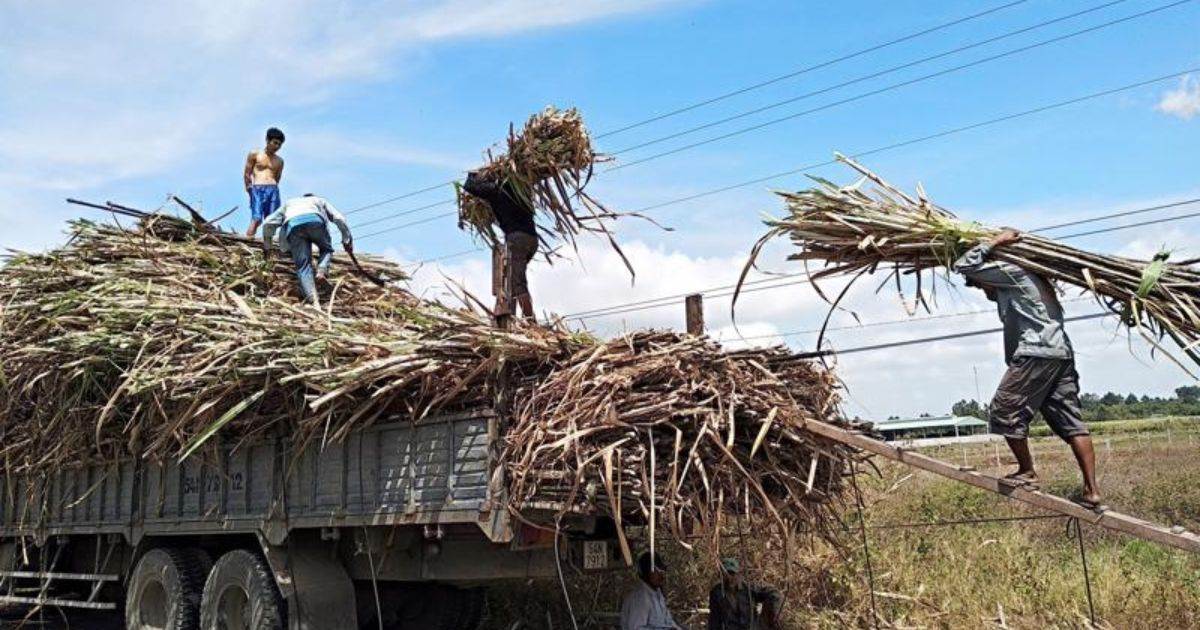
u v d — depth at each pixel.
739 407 5.53
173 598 7.57
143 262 8.12
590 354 5.70
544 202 8.06
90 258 8.26
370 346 6.09
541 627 8.38
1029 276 4.89
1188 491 12.98
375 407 6.23
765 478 5.82
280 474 6.98
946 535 9.72
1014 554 8.92
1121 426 33.25
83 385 7.58
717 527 5.29
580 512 5.48
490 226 8.60
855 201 5.30
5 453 8.83
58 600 8.91
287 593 6.83
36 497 9.23
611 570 6.57
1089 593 7.22
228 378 6.47
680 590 8.64
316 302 7.56
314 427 6.36
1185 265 4.66
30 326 8.03
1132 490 13.45
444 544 6.56
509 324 6.07
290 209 8.45
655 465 5.45
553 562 6.16
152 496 8.09
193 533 7.62
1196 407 39.69
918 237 5.07
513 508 5.50
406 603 8.10
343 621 6.93
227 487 7.45
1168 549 9.27
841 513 8.03
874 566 8.63
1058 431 4.88
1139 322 4.66
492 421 5.61
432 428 5.95
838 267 5.45
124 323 7.23
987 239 4.95
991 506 11.89
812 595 8.36
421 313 6.93
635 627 6.76
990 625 7.48
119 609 10.84
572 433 5.24
